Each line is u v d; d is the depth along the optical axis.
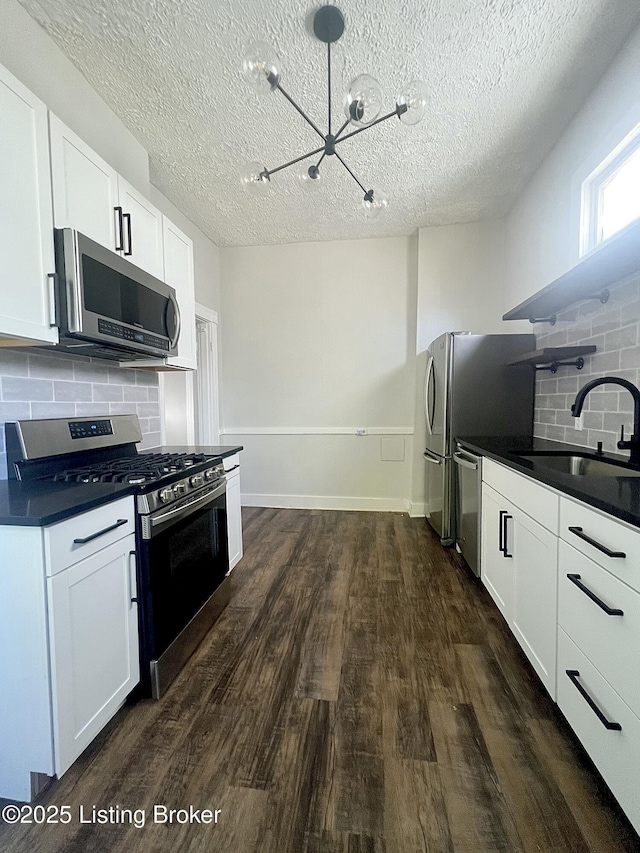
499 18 1.64
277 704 1.48
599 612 1.09
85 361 2.00
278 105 2.12
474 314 3.63
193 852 0.99
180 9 1.59
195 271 3.63
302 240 3.98
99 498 1.25
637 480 1.34
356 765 1.22
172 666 1.62
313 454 4.17
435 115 2.20
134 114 2.19
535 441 2.61
